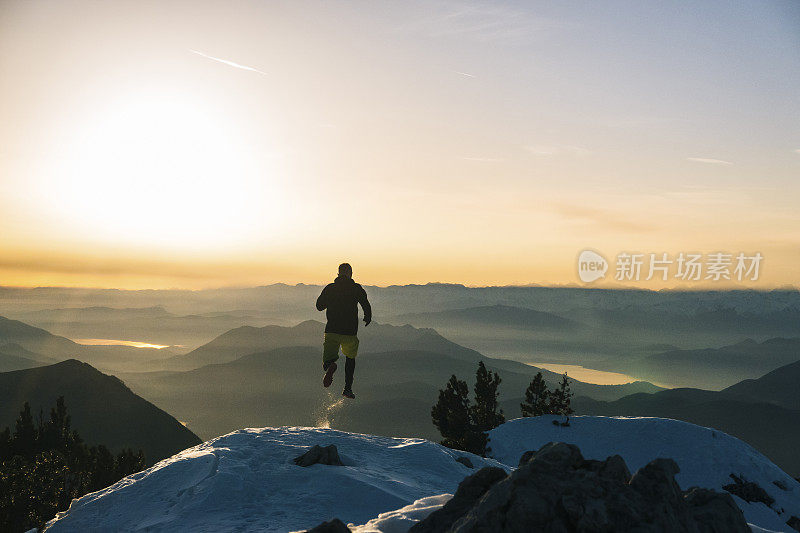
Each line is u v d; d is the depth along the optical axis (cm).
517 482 455
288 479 1055
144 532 879
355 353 1248
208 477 1040
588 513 427
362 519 891
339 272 1262
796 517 3297
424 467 1298
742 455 4138
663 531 422
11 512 3192
